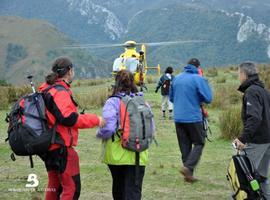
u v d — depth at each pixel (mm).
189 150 10031
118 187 7734
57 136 6672
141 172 7477
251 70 7652
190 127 9812
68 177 6785
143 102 7406
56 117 6605
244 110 7625
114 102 7316
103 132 7203
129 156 7336
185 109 9820
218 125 16047
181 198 8852
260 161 7727
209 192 9227
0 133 15391
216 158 11914
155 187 9492
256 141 7605
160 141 14102
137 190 7430
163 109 18625
